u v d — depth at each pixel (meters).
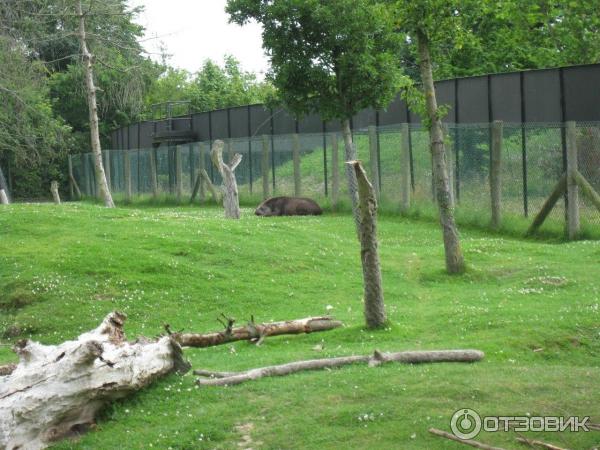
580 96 22.42
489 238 20.78
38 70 37.44
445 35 15.91
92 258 15.80
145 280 15.01
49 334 13.27
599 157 20.69
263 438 7.53
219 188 34.97
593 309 12.47
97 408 8.39
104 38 29.89
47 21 34.25
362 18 20.19
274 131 35.41
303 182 29.83
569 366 10.15
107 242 16.92
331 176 28.50
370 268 11.83
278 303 14.41
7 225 18.20
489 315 12.45
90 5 28.77
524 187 21.98
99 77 45.12
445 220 16.16
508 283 15.38
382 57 20.95
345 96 21.23
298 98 21.64
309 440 7.39
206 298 14.49
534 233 21.12
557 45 26.39
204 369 9.97
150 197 38.62
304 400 8.36
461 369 9.34
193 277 15.30
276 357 10.43
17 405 7.61
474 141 23.14
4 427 7.44
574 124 20.25
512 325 11.78
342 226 23.02
